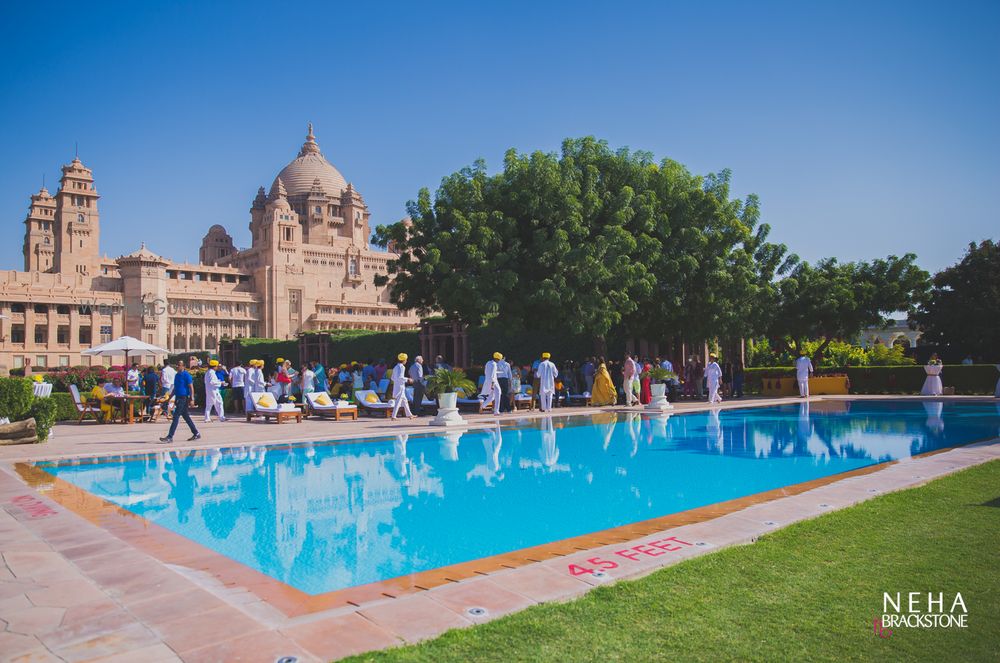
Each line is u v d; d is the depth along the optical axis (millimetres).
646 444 15125
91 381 30547
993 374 31000
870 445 14453
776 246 35438
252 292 106875
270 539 7227
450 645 4012
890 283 36781
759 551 5867
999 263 38750
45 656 3955
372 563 6270
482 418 21484
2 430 15117
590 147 29438
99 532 7145
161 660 3891
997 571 5242
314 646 4074
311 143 134500
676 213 29016
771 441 15438
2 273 84875
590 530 7395
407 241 30141
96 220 110688
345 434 17125
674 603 4656
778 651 3910
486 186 28516
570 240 26609
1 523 7594
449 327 35312
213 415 25797
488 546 6836
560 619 4406
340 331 48656
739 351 40875
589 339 32000
